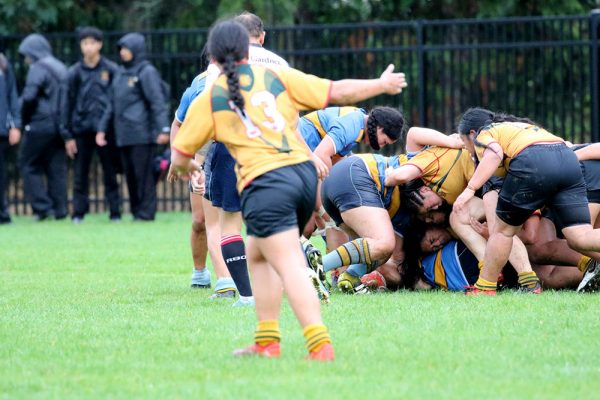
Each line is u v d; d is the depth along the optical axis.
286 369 18.48
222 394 16.80
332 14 76.56
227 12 72.00
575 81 66.38
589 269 28.22
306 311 18.88
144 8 79.06
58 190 60.09
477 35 62.00
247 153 18.86
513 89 66.25
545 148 27.08
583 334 21.75
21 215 66.06
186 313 25.39
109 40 65.69
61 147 59.59
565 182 27.14
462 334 21.80
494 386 17.33
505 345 20.64
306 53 62.47
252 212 18.70
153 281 33.59
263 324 19.73
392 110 30.38
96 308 26.70
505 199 27.30
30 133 58.53
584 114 65.00
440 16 76.62
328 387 17.19
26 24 76.69
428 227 30.25
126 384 17.73
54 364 19.47
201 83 27.23
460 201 27.48
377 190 29.58
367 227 29.00
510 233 27.70
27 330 23.17
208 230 29.14
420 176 29.50
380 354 19.75
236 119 19.06
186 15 77.44
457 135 30.20
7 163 64.25
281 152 18.83
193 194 30.41
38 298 29.09
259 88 19.23
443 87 62.16
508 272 30.31
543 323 23.03
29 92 57.75
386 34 73.88
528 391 16.98
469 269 29.97
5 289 31.45
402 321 23.53
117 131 56.72
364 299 27.73
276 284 19.59
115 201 59.19
